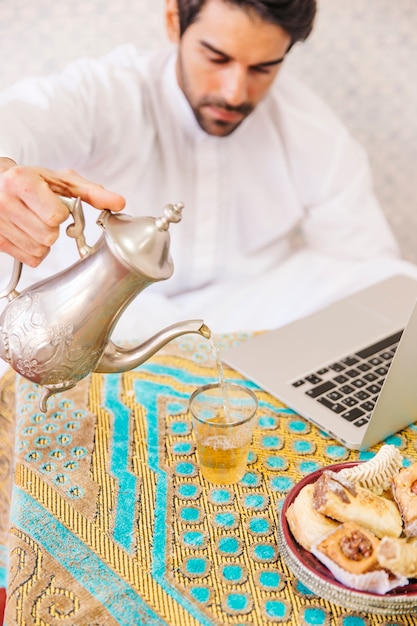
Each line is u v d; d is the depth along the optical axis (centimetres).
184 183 163
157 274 60
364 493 59
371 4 174
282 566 61
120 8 169
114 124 152
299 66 180
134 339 98
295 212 174
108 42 172
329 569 56
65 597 58
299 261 174
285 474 73
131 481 71
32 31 169
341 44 178
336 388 86
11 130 130
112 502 69
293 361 92
